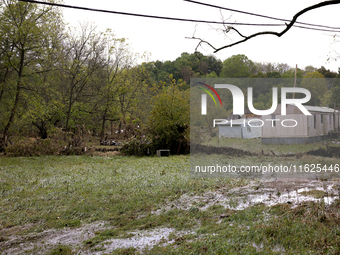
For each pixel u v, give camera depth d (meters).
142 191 9.95
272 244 4.89
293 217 6.09
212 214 7.06
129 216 7.35
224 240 5.18
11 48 23.98
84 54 29.67
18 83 23.91
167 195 9.39
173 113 24.53
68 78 30.25
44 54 24.59
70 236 6.21
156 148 23.98
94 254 5.18
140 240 5.72
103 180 12.27
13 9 22.66
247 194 8.91
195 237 5.61
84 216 7.51
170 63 73.88
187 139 23.16
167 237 5.80
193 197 9.02
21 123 25.53
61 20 25.33
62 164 18.25
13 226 6.98
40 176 13.59
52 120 30.62
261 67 71.31
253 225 5.85
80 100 30.98
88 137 34.88
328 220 5.78
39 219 7.37
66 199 9.12
